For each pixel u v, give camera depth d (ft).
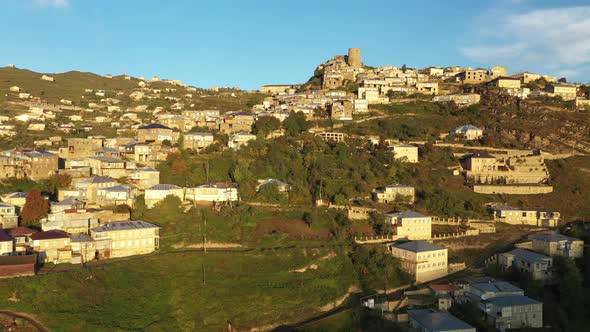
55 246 473.26
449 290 460.55
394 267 512.22
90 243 485.56
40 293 403.95
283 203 634.02
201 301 435.12
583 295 481.05
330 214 605.73
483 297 450.71
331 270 501.97
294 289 463.83
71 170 650.43
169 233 541.75
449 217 643.04
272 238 544.21
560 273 509.35
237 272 481.05
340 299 465.06
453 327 392.68
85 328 380.37
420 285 492.13
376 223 590.96
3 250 449.48
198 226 554.05
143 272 464.65
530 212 650.02
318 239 553.64
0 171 627.46
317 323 420.77
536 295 471.21
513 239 595.06
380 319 426.92
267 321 424.87
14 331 362.74
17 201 559.79
